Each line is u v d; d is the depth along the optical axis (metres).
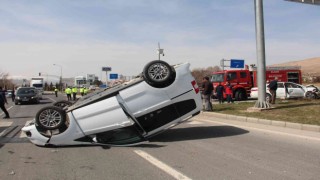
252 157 8.34
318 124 12.63
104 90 11.58
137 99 10.29
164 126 10.64
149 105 10.39
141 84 10.33
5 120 19.84
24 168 7.79
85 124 10.09
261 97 17.83
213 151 9.15
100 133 10.16
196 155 8.71
